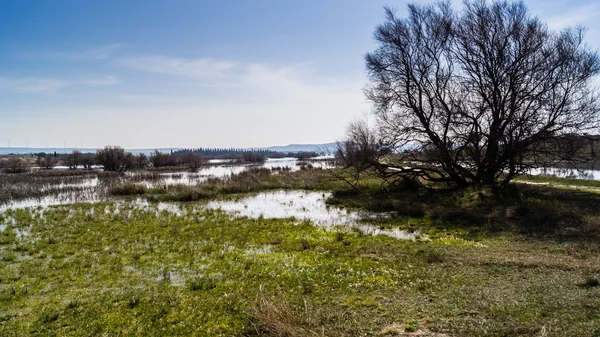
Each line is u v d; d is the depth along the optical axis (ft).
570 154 73.67
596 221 48.88
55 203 86.33
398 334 21.57
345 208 76.13
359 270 34.47
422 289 28.89
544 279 29.37
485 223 55.06
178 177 164.14
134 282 32.83
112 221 62.54
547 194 70.28
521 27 73.97
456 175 85.56
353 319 23.86
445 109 82.74
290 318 23.54
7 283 32.94
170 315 25.73
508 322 22.07
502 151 79.25
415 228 55.26
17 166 211.61
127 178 155.63
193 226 57.98
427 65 86.74
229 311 26.13
